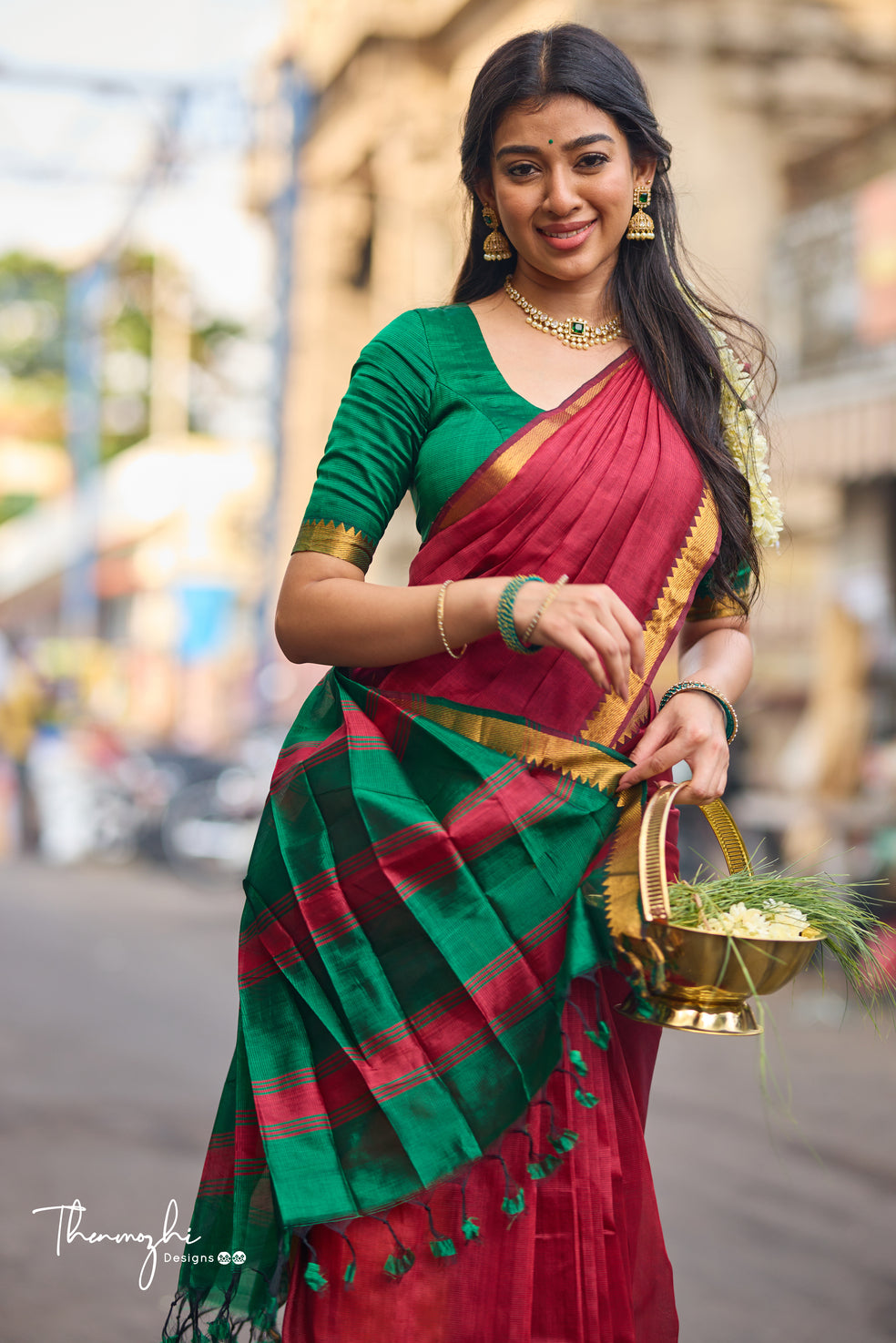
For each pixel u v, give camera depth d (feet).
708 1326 9.98
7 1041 17.61
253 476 66.59
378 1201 5.32
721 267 32.60
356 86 45.57
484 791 5.49
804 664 32.63
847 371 27.94
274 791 5.74
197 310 90.89
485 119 5.83
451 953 5.41
